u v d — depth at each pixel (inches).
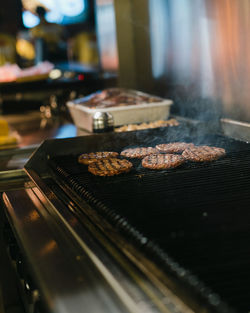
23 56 133.6
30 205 46.6
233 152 52.4
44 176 56.0
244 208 36.2
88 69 137.1
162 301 27.2
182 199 38.9
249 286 25.5
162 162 48.5
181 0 71.2
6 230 50.8
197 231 32.7
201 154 49.6
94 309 28.6
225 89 64.1
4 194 50.5
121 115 69.0
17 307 53.1
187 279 26.4
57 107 102.2
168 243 31.1
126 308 27.9
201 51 68.2
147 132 60.2
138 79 89.1
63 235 38.3
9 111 109.7
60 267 33.4
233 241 31.0
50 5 127.6
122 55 87.6
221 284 25.8
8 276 54.1
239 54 59.9
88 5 132.4
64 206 41.4
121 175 47.4
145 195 40.4
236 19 59.3
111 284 30.0
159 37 79.3
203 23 66.6
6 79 112.1
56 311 28.8
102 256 32.1
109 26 87.9
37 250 36.3
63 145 57.3
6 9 127.0
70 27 137.4
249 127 56.0
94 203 39.6
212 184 42.2
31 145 67.6
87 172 49.3
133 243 32.4
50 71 114.0
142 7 82.6
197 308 24.7
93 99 75.4
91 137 58.4
